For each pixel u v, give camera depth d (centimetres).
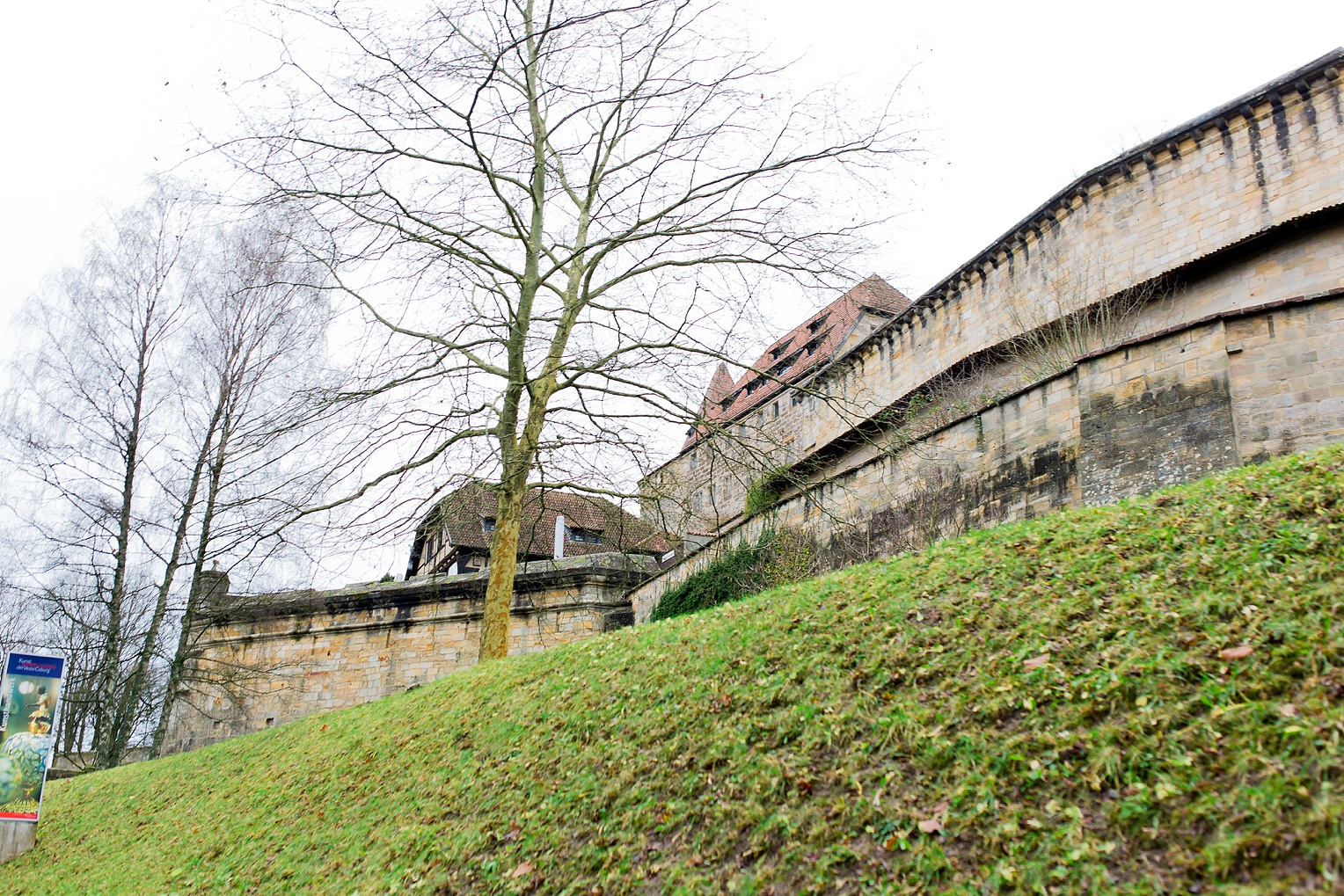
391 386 1402
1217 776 483
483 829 816
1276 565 654
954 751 599
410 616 2578
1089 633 661
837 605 933
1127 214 2258
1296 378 1158
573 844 723
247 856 1011
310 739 1377
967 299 2762
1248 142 2033
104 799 1518
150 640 2145
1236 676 548
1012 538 938
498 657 1451
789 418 3544
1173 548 751
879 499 1809
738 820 641
